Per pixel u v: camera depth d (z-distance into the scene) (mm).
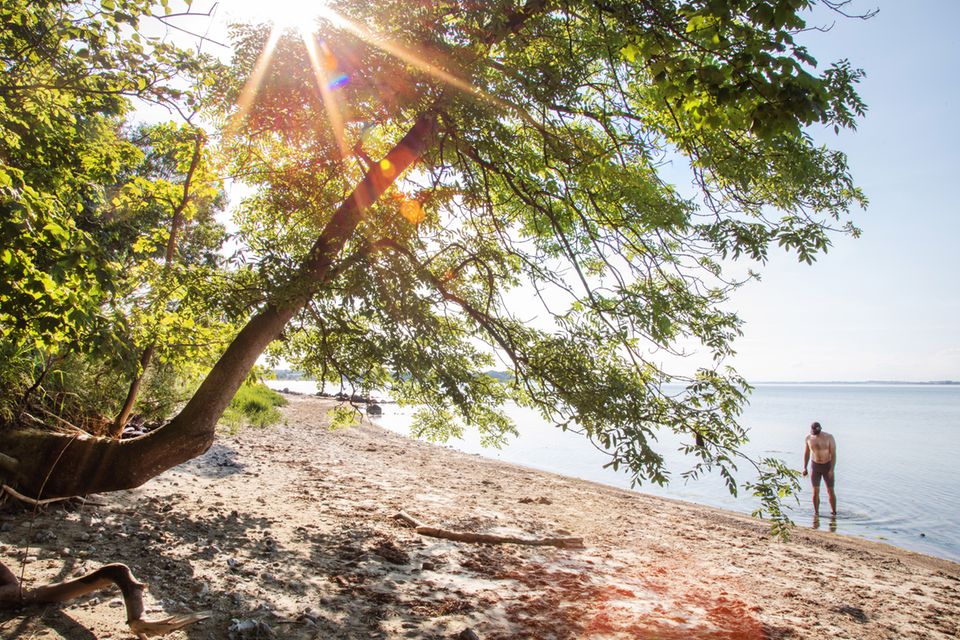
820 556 10539
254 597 5129
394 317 5750
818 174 5785
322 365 7469
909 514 16719
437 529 8289
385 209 6785
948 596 8633
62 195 6941
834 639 5969
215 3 5207
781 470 5840
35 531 5840
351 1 5867
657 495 18328
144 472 6094
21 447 6273
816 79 3771
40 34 5789
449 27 5938
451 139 6523
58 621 4172
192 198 8414
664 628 5613
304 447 16516
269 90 6418
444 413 8914
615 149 6598
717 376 5906
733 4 3740
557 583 6695
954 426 58500
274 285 5789
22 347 6289
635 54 5094
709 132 6016
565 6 5832
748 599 7074
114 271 4566
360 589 5691
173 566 5555
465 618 5293
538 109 6523
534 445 33594
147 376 9359
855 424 60312
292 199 7613
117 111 6898
